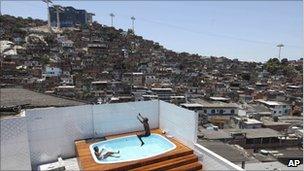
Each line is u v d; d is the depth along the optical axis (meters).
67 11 142.12
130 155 8.90
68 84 56.38
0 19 113.38
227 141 32.28
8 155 6.84
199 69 97.56
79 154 8.45
